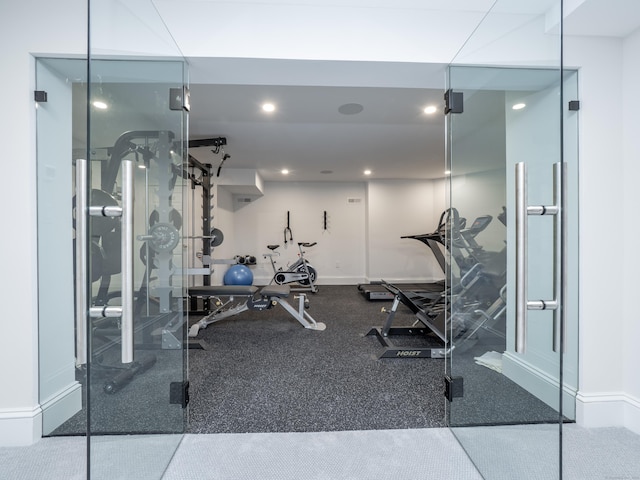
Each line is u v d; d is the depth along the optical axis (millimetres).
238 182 5141
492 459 1354
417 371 2299
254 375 2229
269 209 6305
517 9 1351
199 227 4828
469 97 1648
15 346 1498
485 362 1688
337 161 4695
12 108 1486
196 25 1575
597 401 1617
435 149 4098
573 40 1624
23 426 1494
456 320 1723
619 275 1634
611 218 1628
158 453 1377
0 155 1481
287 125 3252
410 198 6125
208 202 4281
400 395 1948
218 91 2506
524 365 1495
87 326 891
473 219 1779
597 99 1627
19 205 1494
